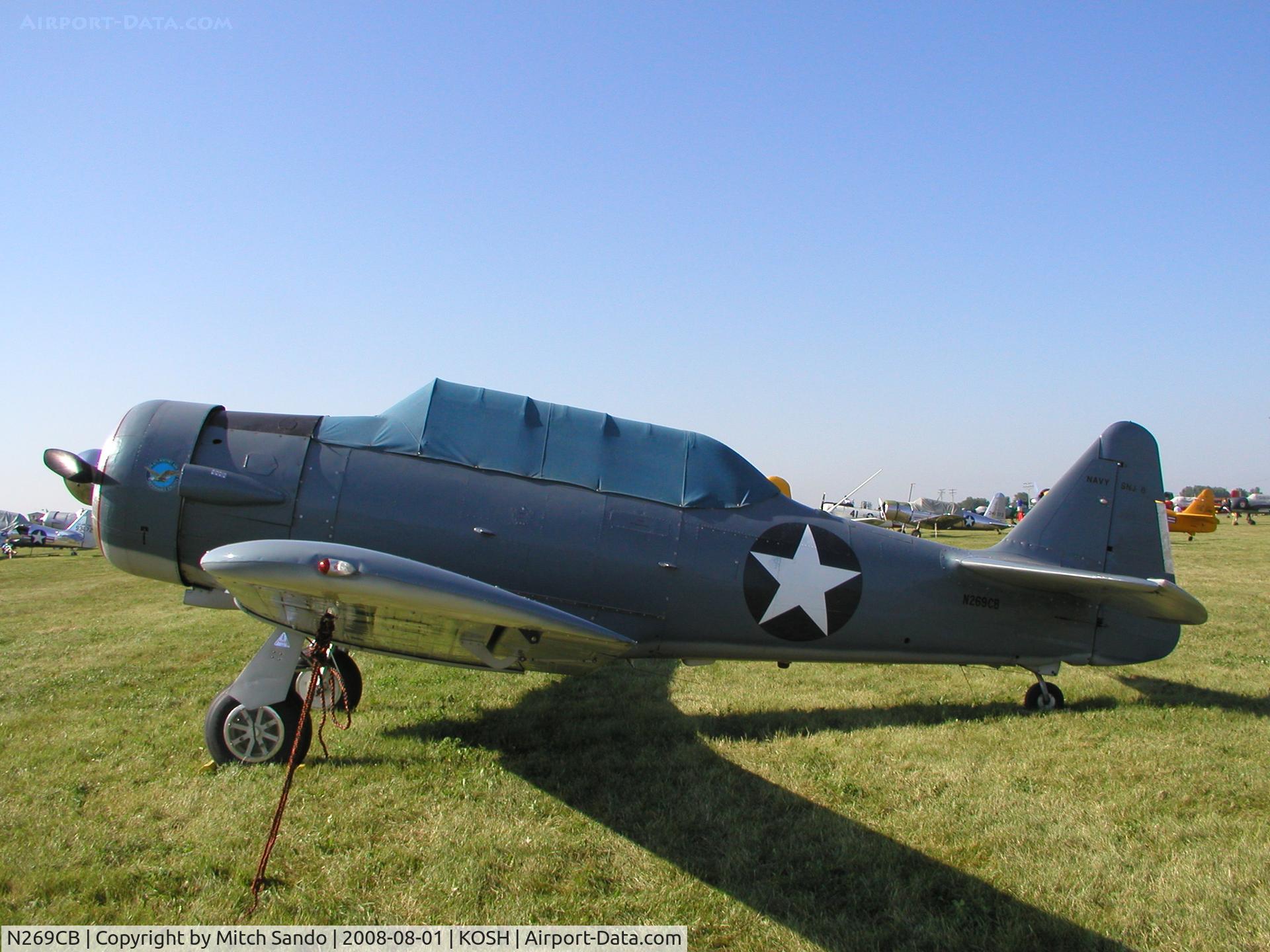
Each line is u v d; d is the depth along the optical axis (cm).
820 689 799
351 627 535
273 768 545
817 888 400
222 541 613
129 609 1490
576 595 635
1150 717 689
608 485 651
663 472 668
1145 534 795
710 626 668
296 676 565
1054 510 782
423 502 617
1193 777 540
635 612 647
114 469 620
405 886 393
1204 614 670
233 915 365
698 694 779
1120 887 398
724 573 660
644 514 650
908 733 642
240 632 1120
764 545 673
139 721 662
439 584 446
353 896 383
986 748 606
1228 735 633
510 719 684
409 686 791
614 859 425
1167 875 408
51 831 446
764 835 456
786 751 598
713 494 673
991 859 427
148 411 642
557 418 663
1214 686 805
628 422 681
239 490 606
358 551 448
